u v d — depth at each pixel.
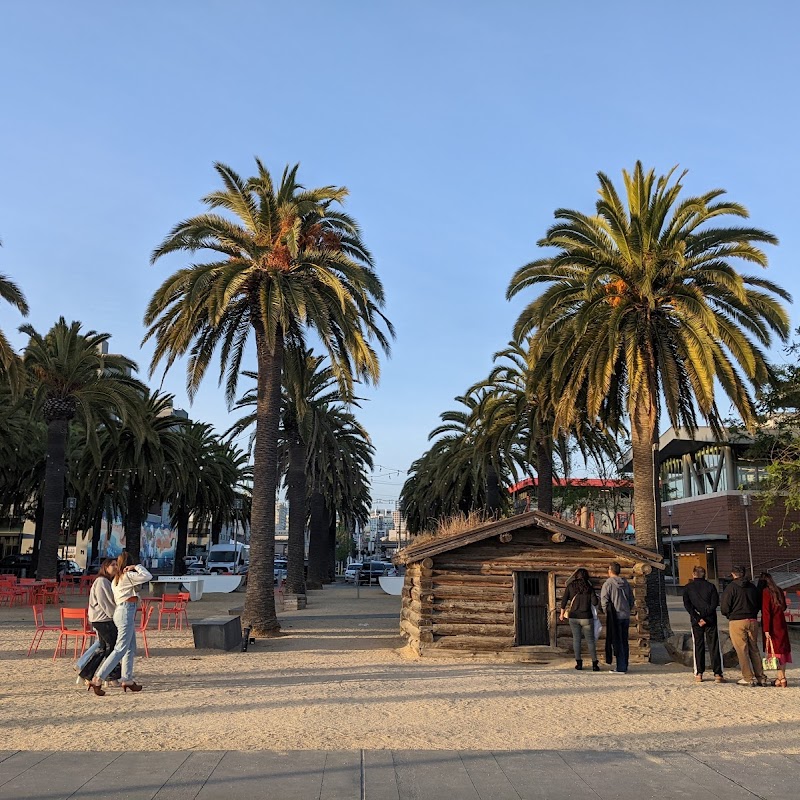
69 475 40.88
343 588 46.12
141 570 10.17
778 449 24.77
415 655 14.26
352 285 20.16
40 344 27.05
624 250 19.14
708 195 18.91
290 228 18.27
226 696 9.70
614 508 44.28
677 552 44.19
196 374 20.73
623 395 20.91
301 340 21.89
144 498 37.22
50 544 27.00
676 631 20.92
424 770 6.48
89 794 5.77
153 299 18.81
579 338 18.72
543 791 5.99
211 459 45.03
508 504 50.03
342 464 40.53
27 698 9.55
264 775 6.28
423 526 52.84
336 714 8.64
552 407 22.36
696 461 42.44
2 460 34.97
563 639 14.42
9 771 6.31
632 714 8.96
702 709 9.33
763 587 11.59
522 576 14.63
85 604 26.61
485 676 11.70
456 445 39.75
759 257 18.09
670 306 19.25
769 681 11.46
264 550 18.73
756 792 6.02
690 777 6.41
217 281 18.09
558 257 18.97
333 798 5.75
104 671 9.73
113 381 27.83
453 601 14.34
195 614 23.80
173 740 7.43
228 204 19.81
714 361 18.27
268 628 18.19
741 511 38.16
